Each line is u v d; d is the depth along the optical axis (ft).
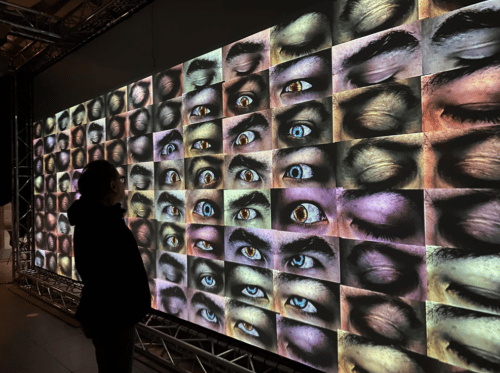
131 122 13.75
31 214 21.15
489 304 5.89
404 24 6.88
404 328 6.88
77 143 16.88
